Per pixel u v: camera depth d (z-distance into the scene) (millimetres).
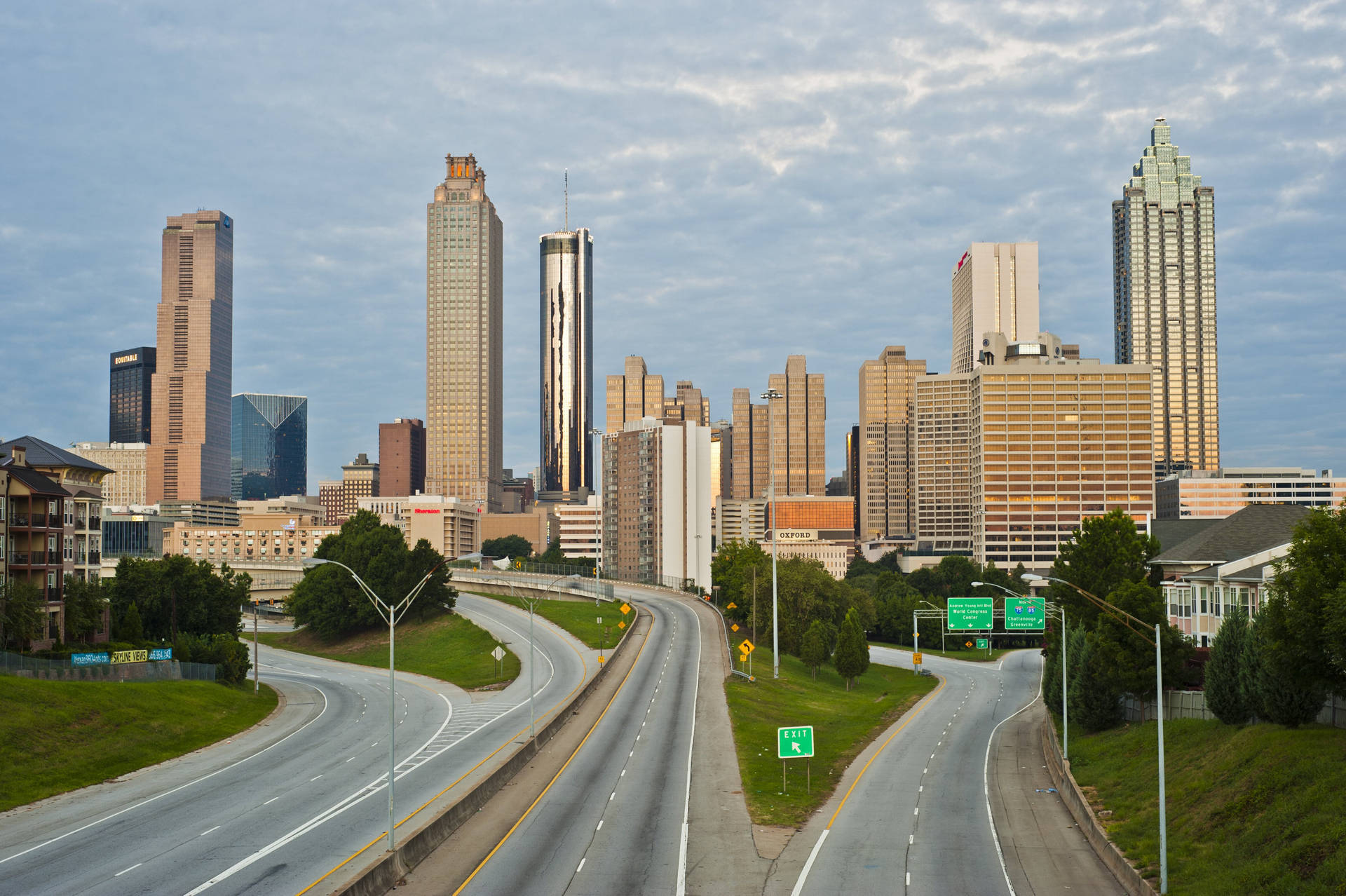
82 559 105938
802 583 142750
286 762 65562
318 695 102750
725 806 52750
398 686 109562
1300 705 49406
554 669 110688
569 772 60406
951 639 172000
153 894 37281
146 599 115188
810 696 100188
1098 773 59062
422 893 37781
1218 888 37406
